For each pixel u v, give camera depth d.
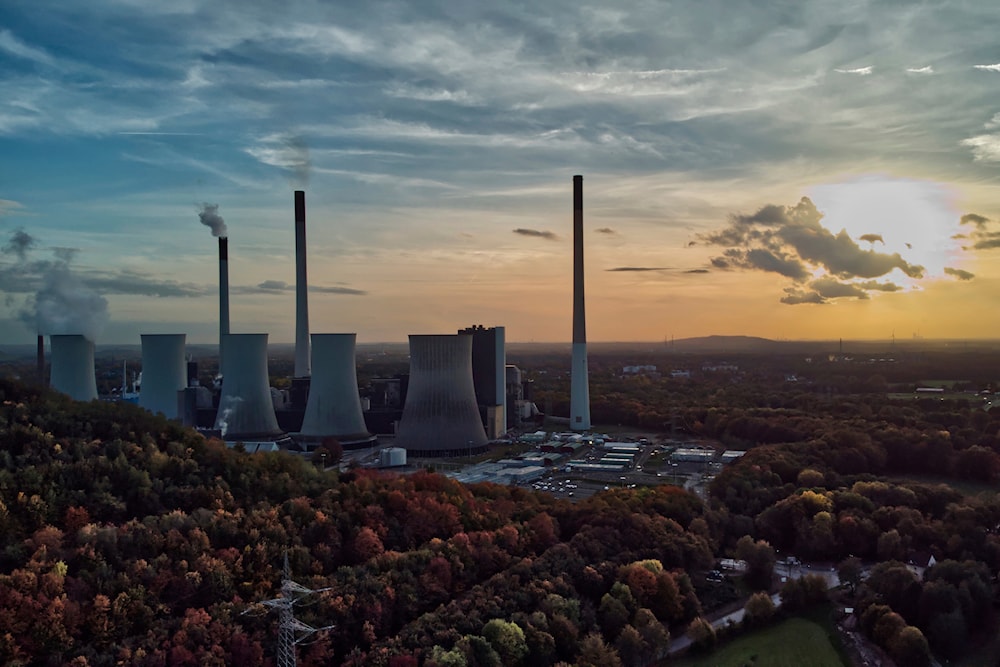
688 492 196.88
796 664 131.25
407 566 134.75
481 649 114.38
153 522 127.38
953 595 143.00
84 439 145.88
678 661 131.25
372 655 111.88
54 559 113.06
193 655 104.44
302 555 131.00
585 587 140.00
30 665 100.38
